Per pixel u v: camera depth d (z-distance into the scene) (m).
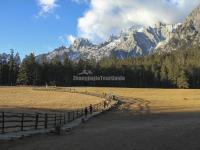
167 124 44.56
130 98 122.44
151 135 31.06
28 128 36.25
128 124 47.84
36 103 90.88
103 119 58.88
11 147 23.17
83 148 23.62
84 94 129.50
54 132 32.97
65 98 110.50
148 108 86.62
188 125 40.94
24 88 157.50
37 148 23.22
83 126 45.19
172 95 142.88
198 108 87.38
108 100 100.88
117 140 27.98
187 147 23.61
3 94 122.69
